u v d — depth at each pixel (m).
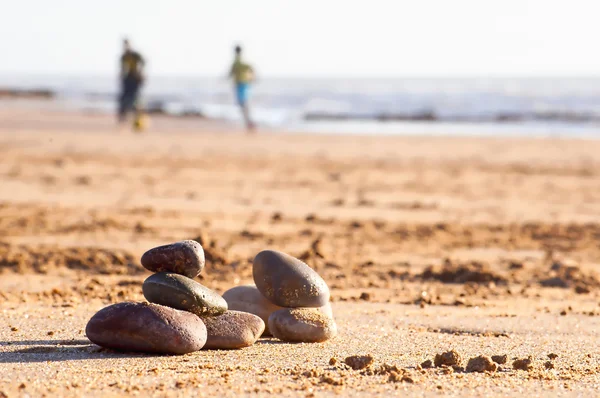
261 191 15.08
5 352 5.73
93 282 8.59
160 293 5.90
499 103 45.91
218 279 8.87
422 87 85.25
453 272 9.34
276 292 6.40
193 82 107.44
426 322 7.25
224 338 5.89
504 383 5.21
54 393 4.79
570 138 25.86
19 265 9.24
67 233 10.99
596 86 83.75
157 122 31.03
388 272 9.45
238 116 37.22
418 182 16.55
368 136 26.08
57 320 6.80
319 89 75.62
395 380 5.16
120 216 12.24
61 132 25.19
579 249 11.04
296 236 11.26
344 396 4.86
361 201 14.17
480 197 14.94
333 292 8.49
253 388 4.95
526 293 8.73
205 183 15.81
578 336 6.86
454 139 25.19
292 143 23.48
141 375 5.17
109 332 5.69
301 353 5.88
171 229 11.41
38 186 14.90
